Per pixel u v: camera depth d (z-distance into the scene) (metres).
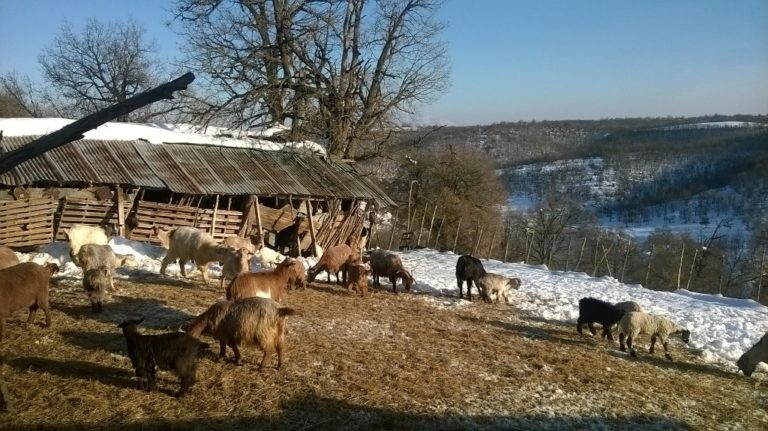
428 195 42.41
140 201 19.27
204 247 13.69
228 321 8.19
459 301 15.06
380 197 24.86
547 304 15.65
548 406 8.20
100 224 18.70
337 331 11.02
